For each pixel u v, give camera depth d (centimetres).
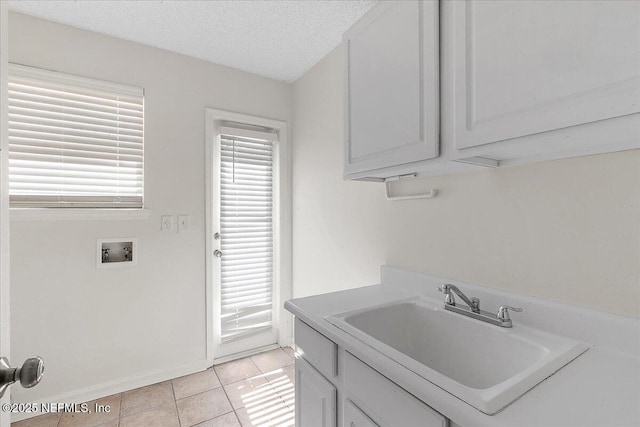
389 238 167
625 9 59
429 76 100
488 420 59
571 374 75
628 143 81
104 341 194
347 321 114
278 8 170
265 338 261
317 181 231
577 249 95
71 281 185
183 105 220
